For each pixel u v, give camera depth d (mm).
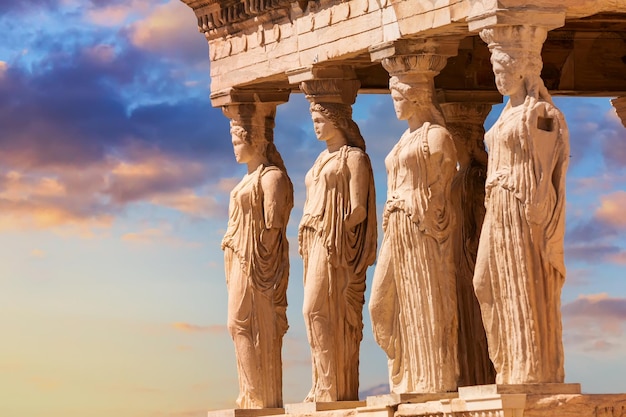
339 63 24391
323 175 24500
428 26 22172
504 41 21031
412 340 22828
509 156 21141
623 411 21062
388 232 22984
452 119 25688
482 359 24500
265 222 26047
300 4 24578
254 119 26312
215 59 26562
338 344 24641
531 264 21078
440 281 22656
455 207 25016
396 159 22906
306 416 24062
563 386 21000
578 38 26453
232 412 25641
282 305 26125
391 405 22484
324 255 24469
